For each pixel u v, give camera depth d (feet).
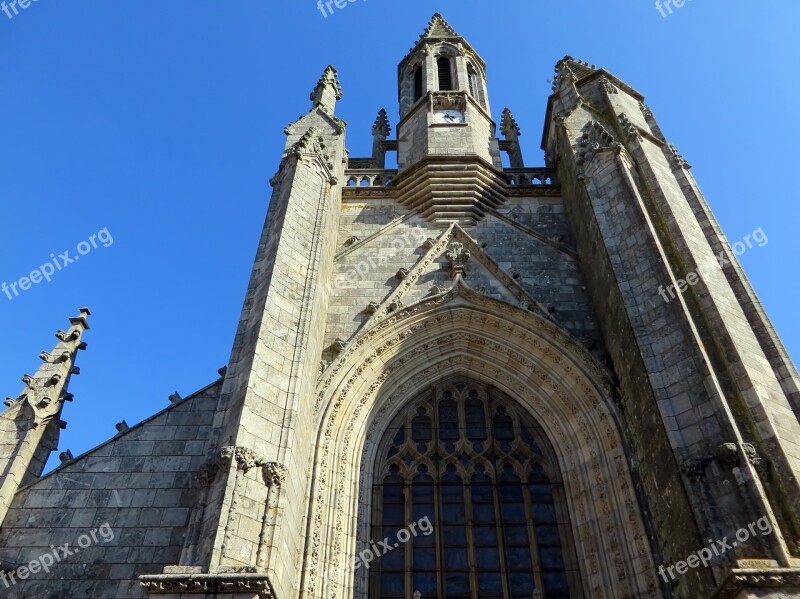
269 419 52.90
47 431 63.52
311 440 61.11
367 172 94.68
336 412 64.28
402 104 113.60
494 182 89.61
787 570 40.60
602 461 61.05
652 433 54.19
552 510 62.69
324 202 77.05
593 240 72.28
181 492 57.47
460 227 83.71
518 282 75.92
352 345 68.74
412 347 71.67
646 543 53.36
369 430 66.39
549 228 84.94
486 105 111.34
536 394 69.10
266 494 48.16
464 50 118.62
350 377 67.05
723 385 51.98
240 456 48.16
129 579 52.44
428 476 65.57
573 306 73.77
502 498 63.72
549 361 69.36
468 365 72.38
